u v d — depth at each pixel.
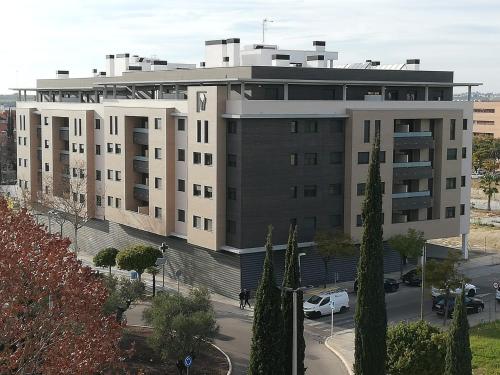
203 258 64.12
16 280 23.64
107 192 76.62
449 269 51.91
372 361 34.06
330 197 63.91
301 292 33.66
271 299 31.61
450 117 71.06
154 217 69.00
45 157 90.19
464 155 73.81
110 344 25.22
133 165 73.56
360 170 64.38
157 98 75.75
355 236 64.56
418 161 70.75
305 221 62.62
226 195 60.69
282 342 31.97
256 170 59.31
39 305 24.48
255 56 78.50
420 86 72.62
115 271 71.75
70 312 24.31
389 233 67.38
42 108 91.69
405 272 68.31
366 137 64.69
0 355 23.28
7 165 137.00
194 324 39.81
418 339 36.03
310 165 62.38
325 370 43.62
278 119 60.03
